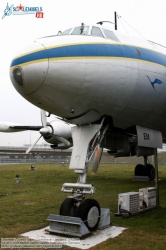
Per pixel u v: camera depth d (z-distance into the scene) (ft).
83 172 22.70
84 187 20.88
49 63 20.12
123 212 23.66
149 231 19.81
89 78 21.57
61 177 59.52
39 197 33.71
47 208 27.50
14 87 21.76
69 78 20.81
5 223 22.12
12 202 30.68
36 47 20.51
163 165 125.49
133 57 24.73
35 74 19.88
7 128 47.75
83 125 25.09
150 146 29.09
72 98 21.93
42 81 20.21
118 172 74.38
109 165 122.62
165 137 37.99
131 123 27.61
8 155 223.51
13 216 24.38
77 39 22.17
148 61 26.03
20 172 74.95
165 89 27.66
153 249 16.46
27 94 21.42
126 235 18.94
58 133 41.09
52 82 20.45
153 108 27.45
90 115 23.99
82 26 25.34
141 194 25.68
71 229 18.74
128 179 54.39
